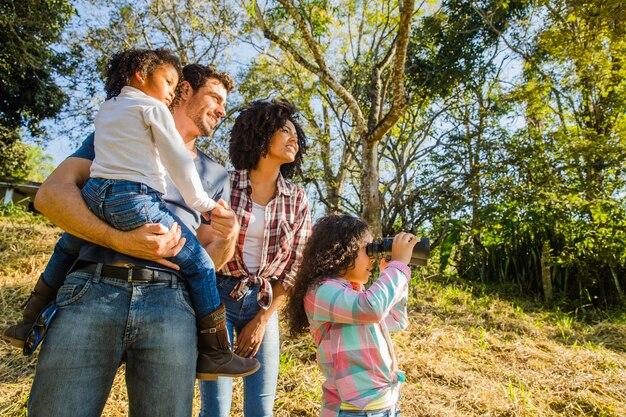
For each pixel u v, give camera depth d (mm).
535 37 9609
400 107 6750
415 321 5672
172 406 1506
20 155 16938
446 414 3434
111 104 1665
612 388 4055
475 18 11547
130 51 1766
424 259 2184
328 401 2016
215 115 2203
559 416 3605
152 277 1552
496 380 4188
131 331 1498
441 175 10938
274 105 2480
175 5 12594
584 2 6977
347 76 13602
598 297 7996
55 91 14266
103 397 1505
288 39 12938
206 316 1666
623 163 8516
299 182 13320
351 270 2246
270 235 2410
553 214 8094
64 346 1439
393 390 2027
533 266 8562
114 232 1508
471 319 6027
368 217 7137
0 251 6301
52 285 1722
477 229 9156
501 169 9234
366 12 13078
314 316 2100
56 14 12914
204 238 2043
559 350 5129
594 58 7504
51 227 7941
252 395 2344
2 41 12477
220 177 2193
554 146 9078
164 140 1610
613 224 7816
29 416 1438
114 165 1569
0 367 3521
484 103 12023
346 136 13031
